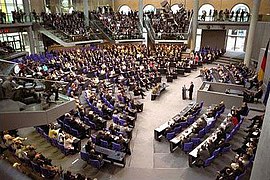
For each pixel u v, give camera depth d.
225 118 13.66
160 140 12.23
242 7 30.25
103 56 24.48
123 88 17.78
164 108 16.09
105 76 20.17
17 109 9.36
